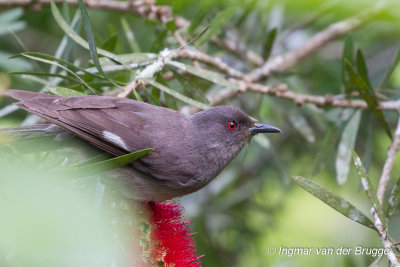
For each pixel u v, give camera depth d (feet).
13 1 35.01
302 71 42.42
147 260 24.07
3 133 24.97
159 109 28.30
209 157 28.99
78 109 25.20
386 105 31.45
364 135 38.04
